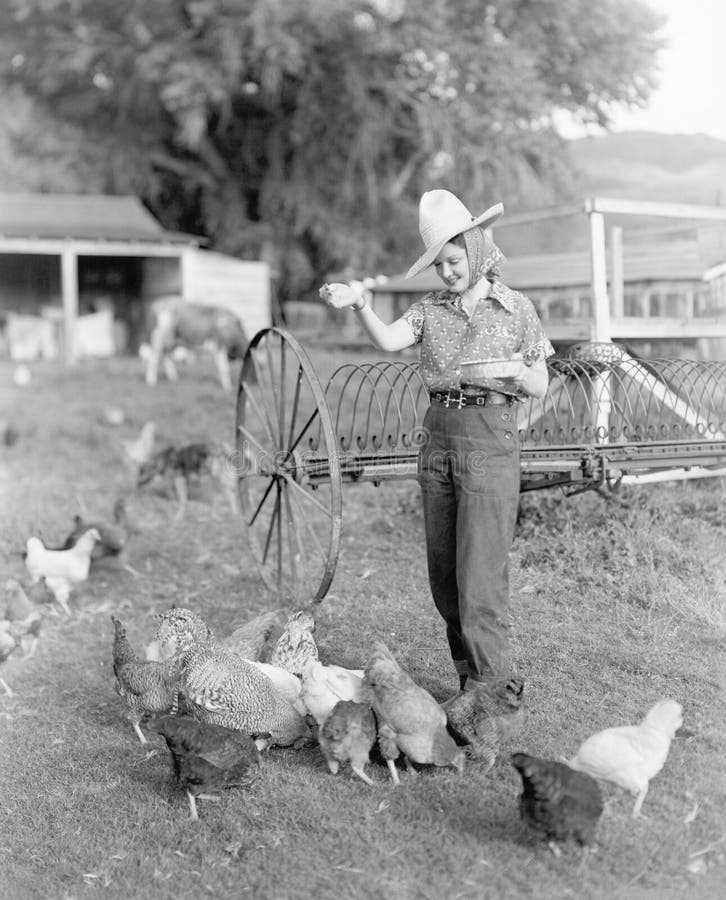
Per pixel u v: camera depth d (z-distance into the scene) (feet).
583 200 22.91
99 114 87.20
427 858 10.80
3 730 15.08
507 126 71.15
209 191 84.99
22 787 13.21
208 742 12.02
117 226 69.62
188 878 10.88
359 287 13.05
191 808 12.14
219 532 26.27
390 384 18.12
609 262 28.78
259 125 85.61
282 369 18.30
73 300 63.82
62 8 82.43
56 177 83.41
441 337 12.98
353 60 75.05
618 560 19.04
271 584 20.35
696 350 25.85
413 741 12.23
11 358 67.87
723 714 13.52
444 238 12.56
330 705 13.10
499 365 12.46
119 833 11.93
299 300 85.51
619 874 10.30
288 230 84.12
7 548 24.89
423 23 72.38
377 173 82.23
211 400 44.32
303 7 71.26
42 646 18.92
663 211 23.30
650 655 15.47
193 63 74.49
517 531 21.01
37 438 38.93
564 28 69.77
